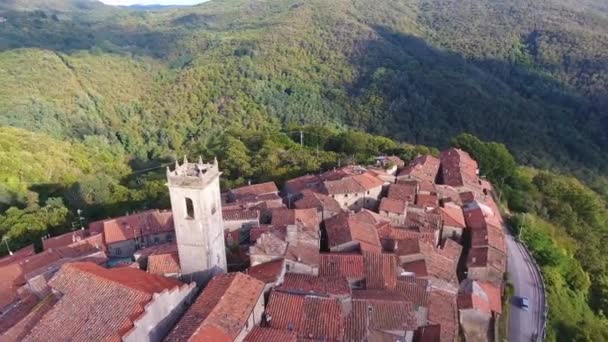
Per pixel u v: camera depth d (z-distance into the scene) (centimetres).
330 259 6031
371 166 10362
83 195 10331
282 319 4875
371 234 6906
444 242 7606
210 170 5366
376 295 5425
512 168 12131
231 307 4612
